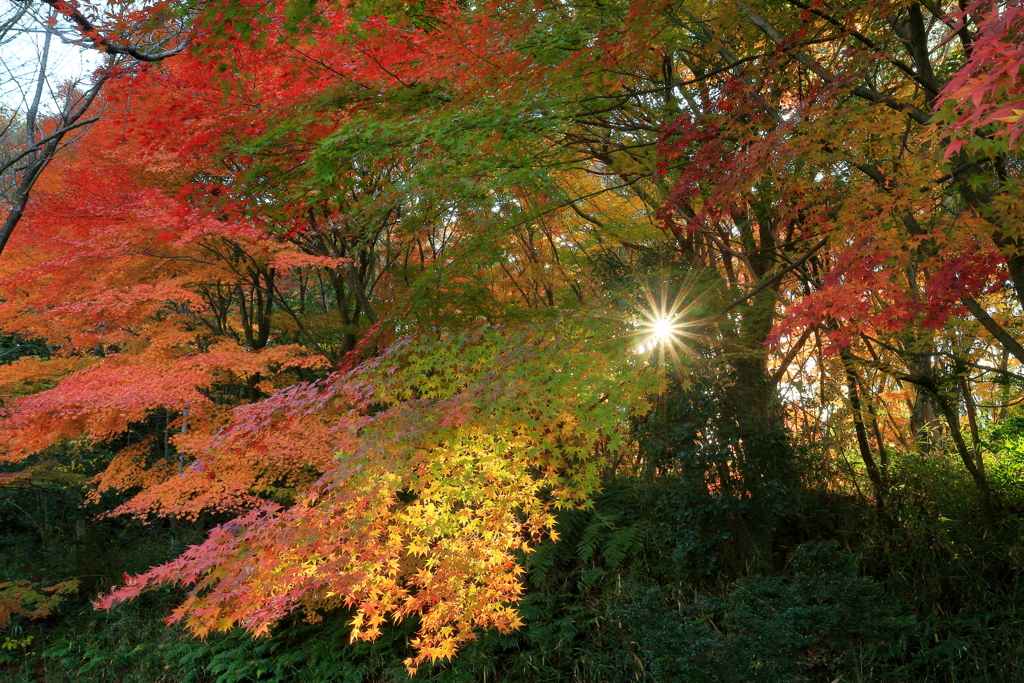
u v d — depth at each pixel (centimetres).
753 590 716
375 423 523
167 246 891
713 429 795
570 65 494
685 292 791
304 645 1005
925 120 430
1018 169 541
